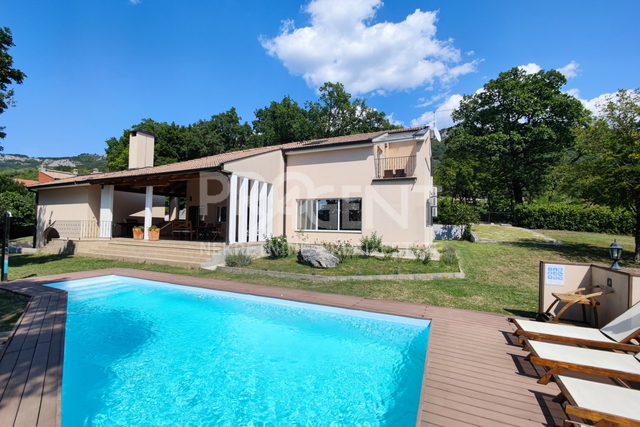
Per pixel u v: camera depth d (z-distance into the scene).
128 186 17.00
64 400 3.68
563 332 4.30
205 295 8.21
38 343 4.68
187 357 4.91
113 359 4.80
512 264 11.75
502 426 2.70
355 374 4.38
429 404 3.06
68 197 16.86
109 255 13.03
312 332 5.93
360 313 6.54
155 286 9.11
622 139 12.73
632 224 19.77
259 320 6.54
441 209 23.70
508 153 30.20
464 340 4.87
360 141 13.04
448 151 34.78
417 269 10.52
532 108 27.91
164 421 3.33
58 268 11.34
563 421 2.77
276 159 14.59
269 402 3.71
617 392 2.80
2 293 8.15
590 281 5.82
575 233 20.61
